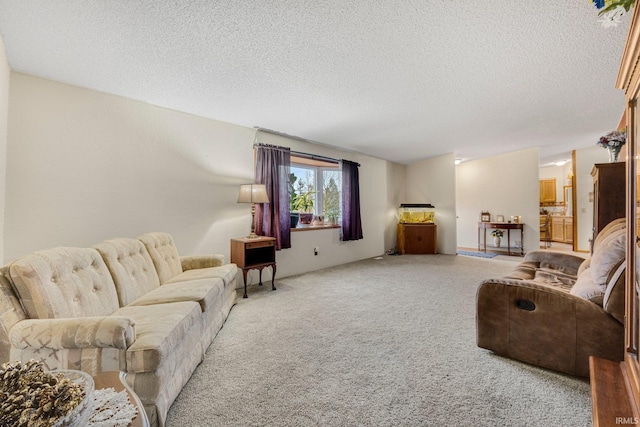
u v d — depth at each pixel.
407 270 4.65
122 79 2.43
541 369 1.73
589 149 6.09
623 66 0.92
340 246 5.20
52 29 1.77
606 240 1.76
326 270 4.67
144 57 2.11
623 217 2.41
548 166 8.30
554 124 4.11
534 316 1.75
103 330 1.22
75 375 0.79
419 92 2.85
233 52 2.08
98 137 2.62
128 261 2.12
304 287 3.65
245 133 3.79
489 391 1.53
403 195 7.06
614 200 2.45
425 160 6.67
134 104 2.85
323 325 2.45
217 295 2.21
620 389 0.93
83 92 2.55
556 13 1.75
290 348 2.04
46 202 2.35
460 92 2.88
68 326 1.24
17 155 2.22
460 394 1.51
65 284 1.50
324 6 1.64
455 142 5.05
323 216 5.14
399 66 2.34
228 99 2.89
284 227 4.08
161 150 3.04
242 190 3.40
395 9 1.68
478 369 1.75
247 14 1.69
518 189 6.22
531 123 4.03
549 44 2.07
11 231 2.19
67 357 1.23
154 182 2.98
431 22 1.81
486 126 4.09
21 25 1.73
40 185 2.33
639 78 0.82
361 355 1.93
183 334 1.55
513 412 1.37
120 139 2.75
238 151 3.71
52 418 0.59
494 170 6.61
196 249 3.31
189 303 1.83
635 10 0.74
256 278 3.87
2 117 2.01
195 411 1.41
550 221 7.96
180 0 1.56
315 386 1.60
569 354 1.65
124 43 1.93
